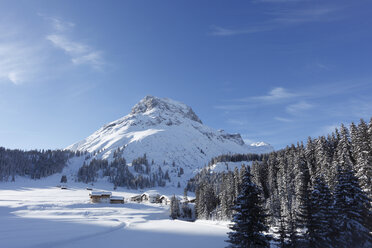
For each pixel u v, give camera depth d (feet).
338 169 120.06
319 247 100.78
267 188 356.38
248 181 97.14
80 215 309.22
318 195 108.06
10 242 121.70
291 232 104.12
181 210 395.14
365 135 211.82
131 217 310.65
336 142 308.81
